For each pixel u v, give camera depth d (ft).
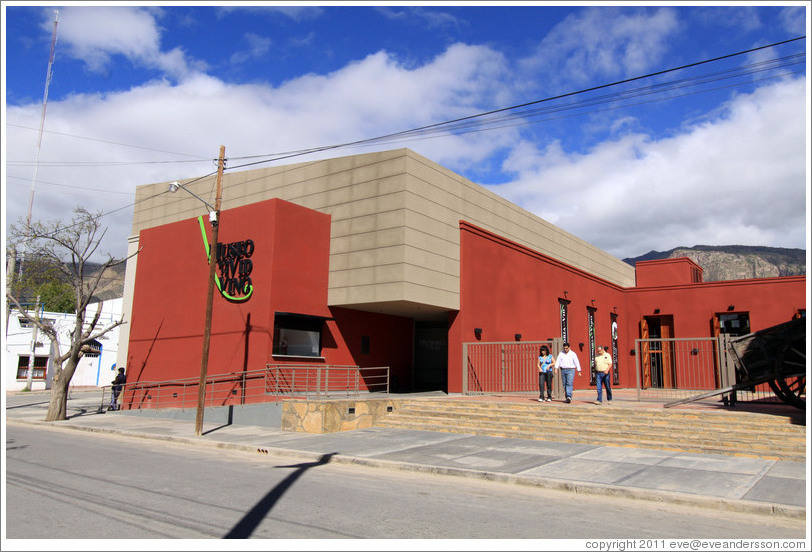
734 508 25.46
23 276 89.76
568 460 36.47
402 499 26.30
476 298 76.02
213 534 19.47
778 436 39.24
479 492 28.76
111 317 157.28
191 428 58.59
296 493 27.04
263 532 19.85
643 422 45.57
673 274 119.65
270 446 44.34
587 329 102.01
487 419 51.70
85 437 53.72
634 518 23.82
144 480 29.78
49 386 142.72
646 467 33.91
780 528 22.59
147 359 79.30
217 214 58.08
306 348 68.33
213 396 68.54
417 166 70.03
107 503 23.93
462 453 39.60
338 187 74.33
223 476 31.71
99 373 152.15
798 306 94.02
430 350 86.43
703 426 42.60
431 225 70.79
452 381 71.97
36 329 134.51
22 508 22.77
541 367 58.44
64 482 28.63
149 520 21.18
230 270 70.33
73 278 74.02
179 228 78.95
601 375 55.88
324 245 72.95
